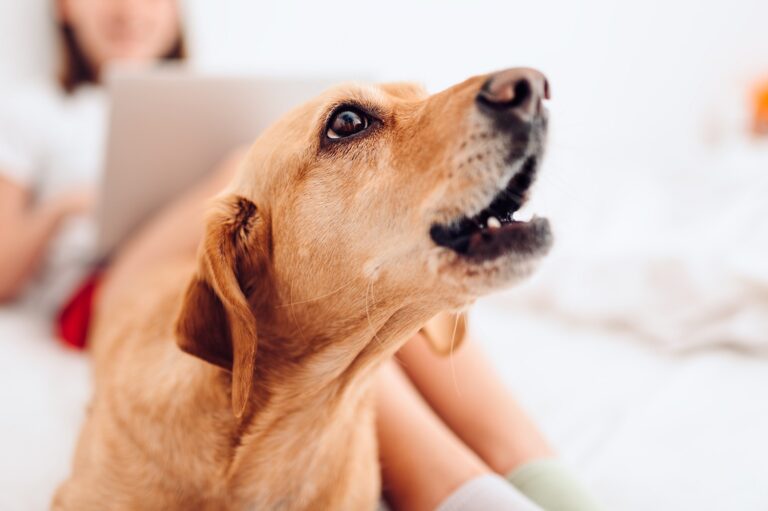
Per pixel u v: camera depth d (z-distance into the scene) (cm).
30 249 227
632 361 172
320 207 101
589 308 194
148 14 307
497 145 86
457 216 89
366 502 116
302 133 104
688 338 175
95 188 245
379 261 97
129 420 109
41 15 327
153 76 199
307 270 103
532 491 115
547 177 94
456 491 111
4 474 130
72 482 115
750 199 209
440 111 94
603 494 121
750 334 167
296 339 107
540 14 425
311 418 109
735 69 407
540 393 158
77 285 214
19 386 165
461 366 139
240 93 200
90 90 312
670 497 117
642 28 418
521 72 86
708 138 414
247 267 108
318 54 429
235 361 98
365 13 429
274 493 109
